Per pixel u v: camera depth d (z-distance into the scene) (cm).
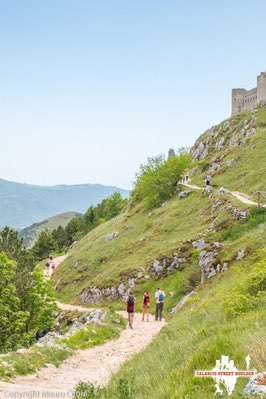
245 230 5969
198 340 1627
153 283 6050
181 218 8031
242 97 17512
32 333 4372
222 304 2255
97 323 3148
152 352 1903
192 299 3916
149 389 1224
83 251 9212
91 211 16375
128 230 8981
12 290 4212
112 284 6494
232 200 7181
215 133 14700
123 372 1672
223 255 5275
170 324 2736
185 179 10738
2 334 4100
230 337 1297
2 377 1622
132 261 7006
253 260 4003
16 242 5275
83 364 2120
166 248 6675
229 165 10069
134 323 3781
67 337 2691
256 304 1948
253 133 12506
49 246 14550
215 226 6494
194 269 5734
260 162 9531
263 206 6538
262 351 1045
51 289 4925
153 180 10169
